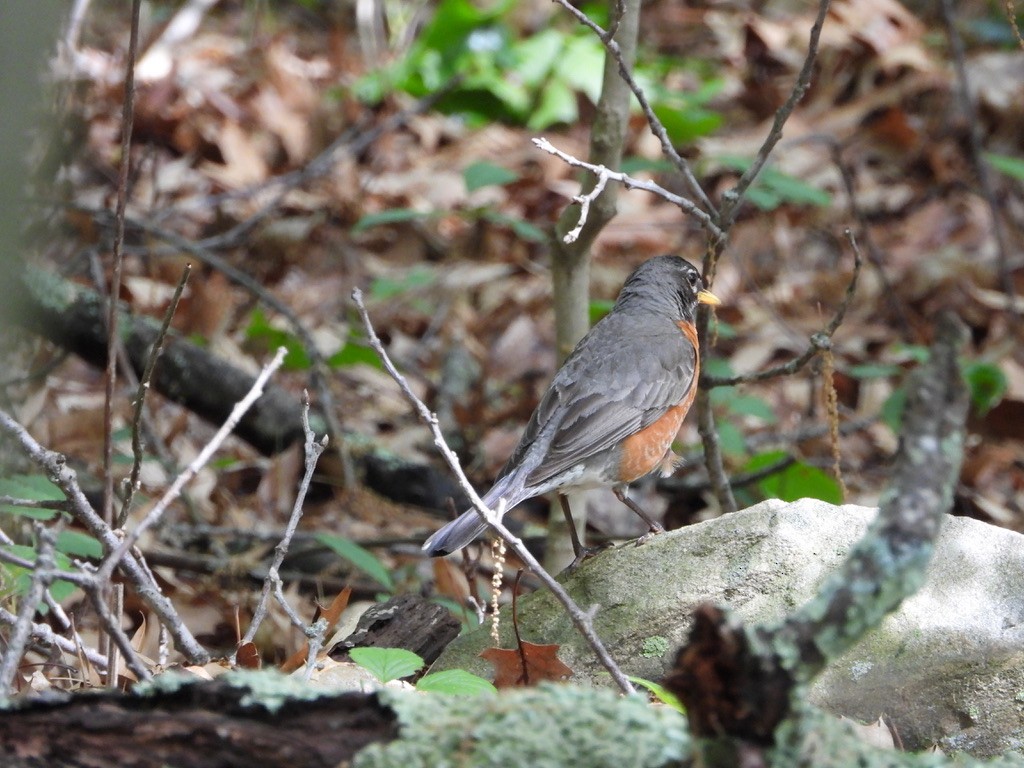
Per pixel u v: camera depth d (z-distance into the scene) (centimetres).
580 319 962
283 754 394
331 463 1171
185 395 1159
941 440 343
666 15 2203
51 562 461
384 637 704
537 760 382
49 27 453
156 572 941
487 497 807
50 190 997
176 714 402
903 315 1461
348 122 1864
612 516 1213
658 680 634
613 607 648
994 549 619
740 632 331
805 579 634
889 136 1805
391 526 1129
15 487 802
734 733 338
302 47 2203
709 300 888
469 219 1659
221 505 1107
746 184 792
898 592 339
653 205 1717
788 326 1502
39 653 725
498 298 1580
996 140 1822
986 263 1577
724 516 659
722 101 1939
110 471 655
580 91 1927
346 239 1659
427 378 1409
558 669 573
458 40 1938
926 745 593
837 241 1666
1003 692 593
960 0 2088
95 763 398
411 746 389
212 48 2025
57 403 1212
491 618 667
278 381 1396
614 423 852
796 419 1318
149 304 1359
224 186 1695
